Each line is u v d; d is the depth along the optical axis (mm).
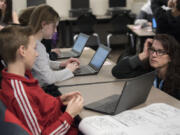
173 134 1165
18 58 1309
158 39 1935
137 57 2062
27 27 1390
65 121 1335
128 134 1162
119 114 1397
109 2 6809
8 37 1293
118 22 6246
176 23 3189
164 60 1911
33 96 1292
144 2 6914
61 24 6348
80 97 1479
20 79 1266
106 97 1697
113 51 6879
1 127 1007
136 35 4840
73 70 2217
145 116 1354
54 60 2766
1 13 2576
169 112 1400
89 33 6164
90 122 1287
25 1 6223
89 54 2979
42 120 1307
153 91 1809
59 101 1542
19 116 1226
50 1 6480
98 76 2189
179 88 1848
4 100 1235
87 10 6648
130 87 1397
